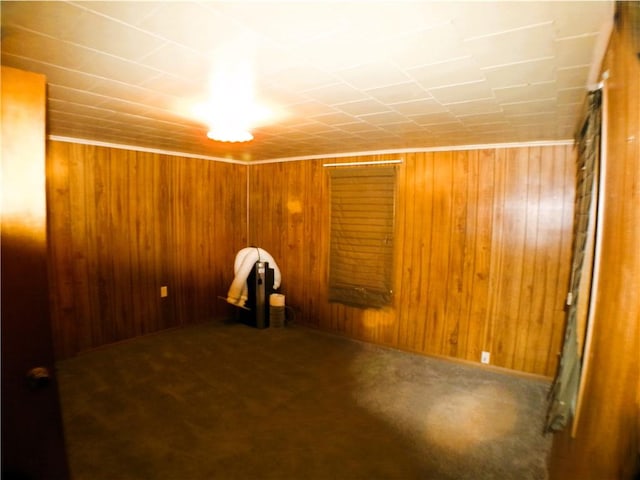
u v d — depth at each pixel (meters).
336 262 4.16
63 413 2.50
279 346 3.86
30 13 1.16
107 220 3.66
